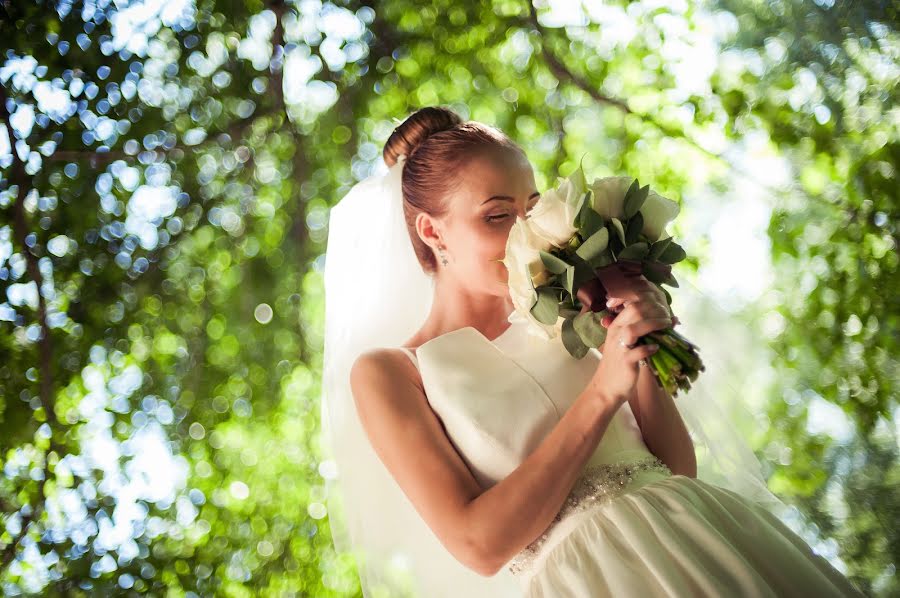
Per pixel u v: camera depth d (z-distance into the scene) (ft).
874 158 19.49
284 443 22.63
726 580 5.59
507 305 7.41
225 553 20.92
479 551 5.91
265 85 21.26
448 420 6.64
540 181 22.66
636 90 22.15
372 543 7.51
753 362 7.70
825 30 20.20
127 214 21.03
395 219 8.14
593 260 6.11
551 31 21.65
